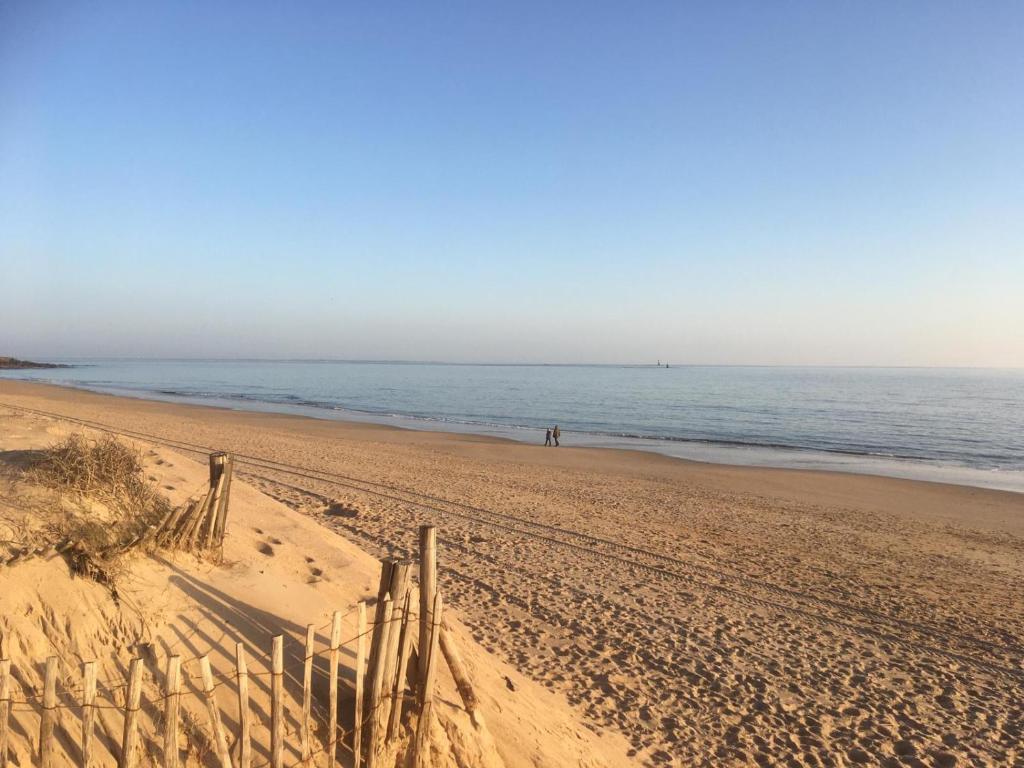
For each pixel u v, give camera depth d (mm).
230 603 4246
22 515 3879
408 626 3758
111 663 3342
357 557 6645
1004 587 11492
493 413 60188
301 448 23141
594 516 15008
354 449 24562
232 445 22078
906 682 7508
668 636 8266
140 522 4418
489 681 5254
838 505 19609
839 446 39438
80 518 4051
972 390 112750
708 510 16938
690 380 153875
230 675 3652
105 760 2916
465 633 6418
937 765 5871
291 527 6832
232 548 5297
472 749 4055
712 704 6656
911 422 55031
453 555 10867
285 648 4074
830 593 10539
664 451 35625
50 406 33094
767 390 106750
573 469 23938
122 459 4914
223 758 3088
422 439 33531
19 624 3184
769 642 8367
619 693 6676
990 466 32594
